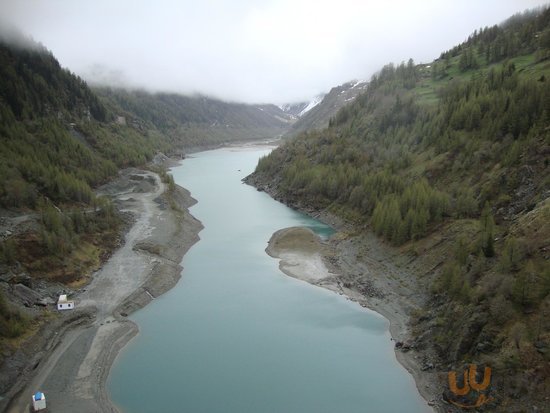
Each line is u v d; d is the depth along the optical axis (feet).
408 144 473.26
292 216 496.23
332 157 549.54
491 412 180.65
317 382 213.87
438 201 331.36
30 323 238.89
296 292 309.22
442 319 237.86
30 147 467.52
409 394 206.69
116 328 254.47
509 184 301.02
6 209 346.74
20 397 197.77
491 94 412.36
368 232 383.04
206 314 277.85
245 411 194.08
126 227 408.46
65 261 303.07
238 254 379.14
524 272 209.26
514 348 189.57
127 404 197.98
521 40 605.73
